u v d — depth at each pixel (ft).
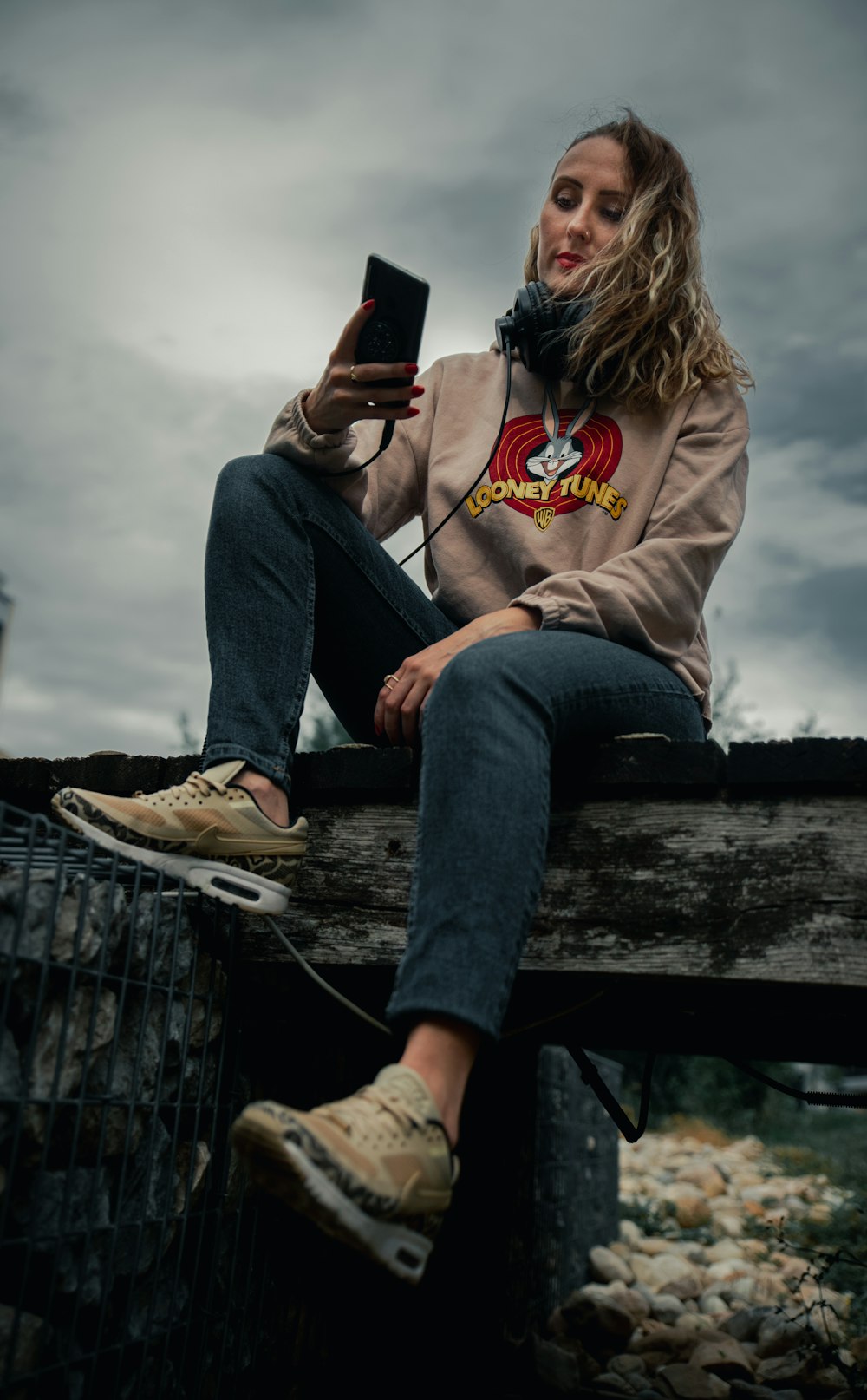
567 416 6.91
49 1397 4.30
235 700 5.53
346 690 6.62
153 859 5.10
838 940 4.88
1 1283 4.21
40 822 4.49
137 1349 4.93
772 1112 26.71
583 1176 13.84
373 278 5.72
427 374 7.70
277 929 5.54
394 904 5.74
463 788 4.50
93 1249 4.60
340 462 6.26
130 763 6.13
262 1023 6.30
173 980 5.06
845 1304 11.19
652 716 5.63
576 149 7.19
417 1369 8.41
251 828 5.35
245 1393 5.98
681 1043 8.54
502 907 4.29
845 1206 15.26
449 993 4.08
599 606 5.63
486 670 4.82
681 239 6.85
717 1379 9.62
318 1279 6.95
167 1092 5.24
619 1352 11.05
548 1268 11.68
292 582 5.86
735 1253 14.66
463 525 6.93
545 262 7.19
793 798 5.11
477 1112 9.29
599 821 5.41
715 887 5.14
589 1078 7.37
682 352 6.61
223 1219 5.77
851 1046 8.10
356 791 5.85
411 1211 3.76
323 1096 7.29
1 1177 4.07
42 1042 4.29
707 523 6.15
